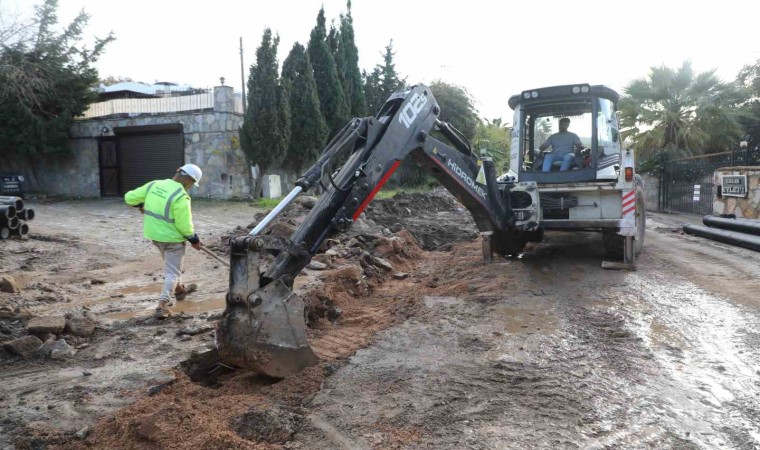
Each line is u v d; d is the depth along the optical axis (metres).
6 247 9.72
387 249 9.46
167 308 5.96
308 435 3.43
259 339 4.12
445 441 3.34
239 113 19.94
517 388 4.11
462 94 28.53
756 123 24.30
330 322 5.91
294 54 21.89
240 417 3.60
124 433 3.39
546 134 9.03
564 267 8.41
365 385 4.18
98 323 5.65
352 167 5.27
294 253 4.59
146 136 19.97
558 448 3.25
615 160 8.53
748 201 14.50
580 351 4.89
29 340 4.74
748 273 8.02
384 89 30.28
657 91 25.02
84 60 20.12
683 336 5.27
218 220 14.88
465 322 5.80
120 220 14.15
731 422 3.58
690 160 21.77
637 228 9.02
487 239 8.77
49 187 21.20
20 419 3.62
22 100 19.06
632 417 3.64
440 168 6.66
